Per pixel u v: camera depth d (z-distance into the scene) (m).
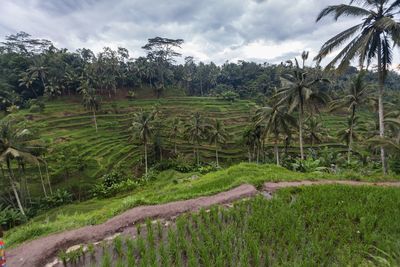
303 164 21.47
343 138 34.41
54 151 43.34
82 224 8.93
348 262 5.89
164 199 11.05
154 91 84.06
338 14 15.42
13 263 6.67
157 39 90.00
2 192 32.62
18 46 80.12
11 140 27.20
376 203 8.88
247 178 13.32
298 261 5.95
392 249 6.16
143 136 41.62
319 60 16.98
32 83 67.50
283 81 22.73
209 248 6.52
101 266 6.29
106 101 71.56
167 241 7.25
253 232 7.36
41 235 8.41
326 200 9.30
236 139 55.75
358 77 26.61
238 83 111.06
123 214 9.21
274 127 27.09
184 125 55.31
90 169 40.69
